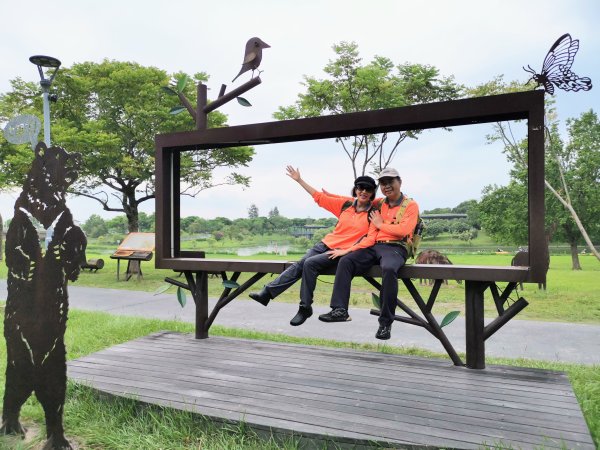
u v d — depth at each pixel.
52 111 14.70
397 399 3.14
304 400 3.12
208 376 3.62
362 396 3.20
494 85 10.21
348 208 4.15
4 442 2.83
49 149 2.86
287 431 2.67
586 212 15.19
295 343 5.04
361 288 10.77
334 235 4.09
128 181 15.30
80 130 14.80
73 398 3.37
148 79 14.26
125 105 14.07
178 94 4.97
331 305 3.73
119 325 6.27
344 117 4.05
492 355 5.04
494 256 11.34
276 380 3.53
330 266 3.95
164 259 4.90
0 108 14.34
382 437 2.57
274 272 4.35
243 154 13.98
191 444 2.77
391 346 5.41
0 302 8.45
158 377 3.60
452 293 9.75
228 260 4.60
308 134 4.21
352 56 11.66
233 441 2.70
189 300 9.20
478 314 3.85
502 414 2.89
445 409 2.97
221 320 7.01
